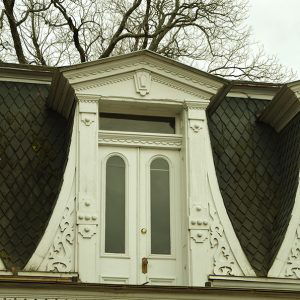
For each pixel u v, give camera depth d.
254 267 12.78
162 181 13.29
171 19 23.58
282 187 13.77
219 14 24.05
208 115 14.20
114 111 13.47
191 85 13.43
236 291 11.80
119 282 12.59
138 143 13.31
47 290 11.48
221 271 12.62
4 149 13.39
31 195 12.99
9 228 12.56
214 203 13.00
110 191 13.04
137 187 13.12
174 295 11.68
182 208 13.07
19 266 12.15
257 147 14.30
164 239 12.96
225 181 13.68
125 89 13.28
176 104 13.38
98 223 12.52
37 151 13.50
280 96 13.91
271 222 13.45
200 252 12.65
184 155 13.24
